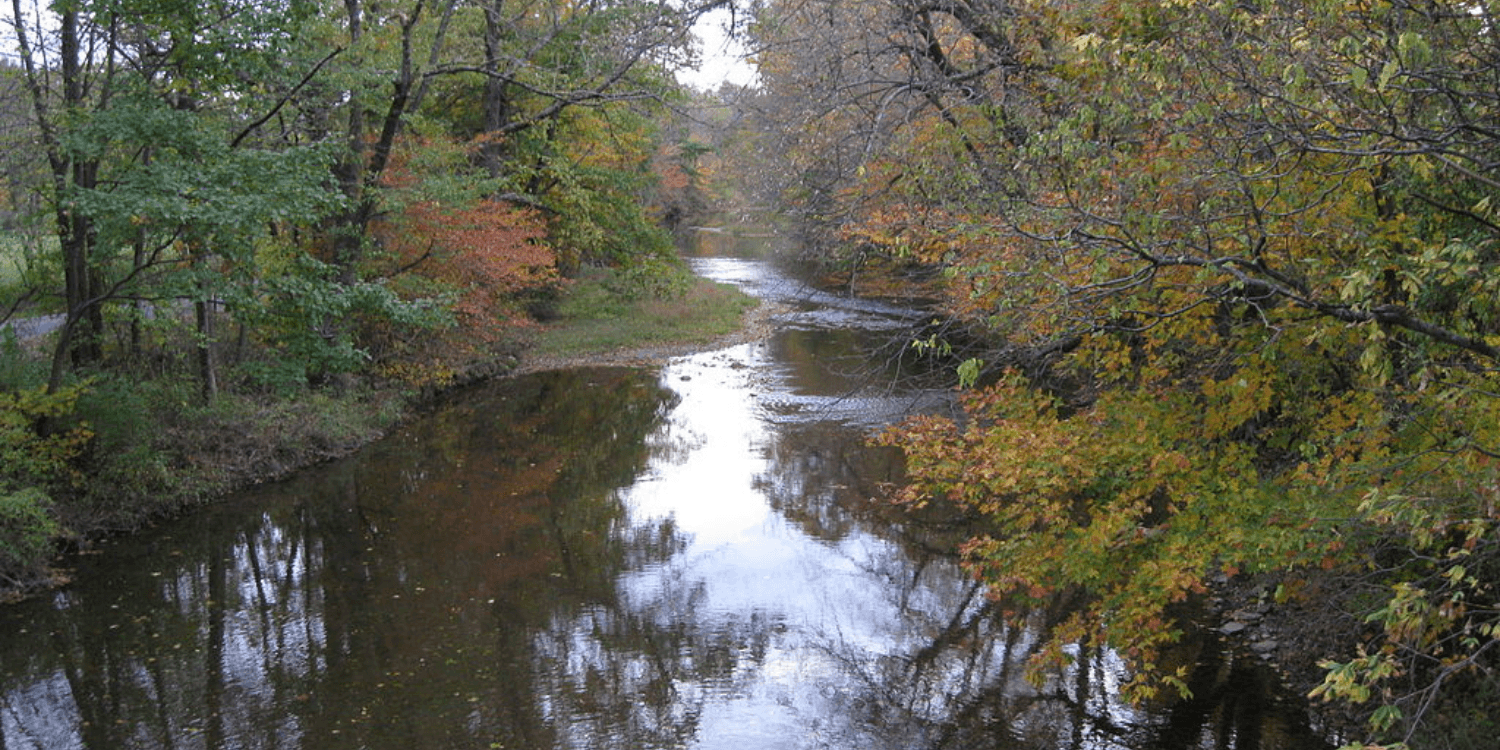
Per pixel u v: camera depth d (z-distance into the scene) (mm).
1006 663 10141
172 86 13320
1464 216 6594
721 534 14164
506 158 26391
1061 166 7602
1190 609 10781
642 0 17906
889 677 9883
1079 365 9125
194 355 17609
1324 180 6777
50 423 13484
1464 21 6398
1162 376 8555
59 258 14641
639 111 22984
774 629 11047
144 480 14641
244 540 13977
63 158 13266
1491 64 5859
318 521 14812
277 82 15383
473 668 10141
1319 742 8219
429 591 12188
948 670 10000
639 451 18969
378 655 10430
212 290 13234
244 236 13039
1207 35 6562
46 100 13664
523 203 27422
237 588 12266
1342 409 7441
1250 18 6363
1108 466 8219
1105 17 8336
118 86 12969
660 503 15672
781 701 9445
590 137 28016
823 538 13883
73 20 13016
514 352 28891
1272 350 7191
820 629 11023
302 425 18219
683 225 76125
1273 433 8484
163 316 14297
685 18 13273
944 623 11141
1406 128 6043
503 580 12539
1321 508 6797
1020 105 10586
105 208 11680
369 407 20922
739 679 9898
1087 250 6723
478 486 16734
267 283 14273
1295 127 6047
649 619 11352
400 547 13758
